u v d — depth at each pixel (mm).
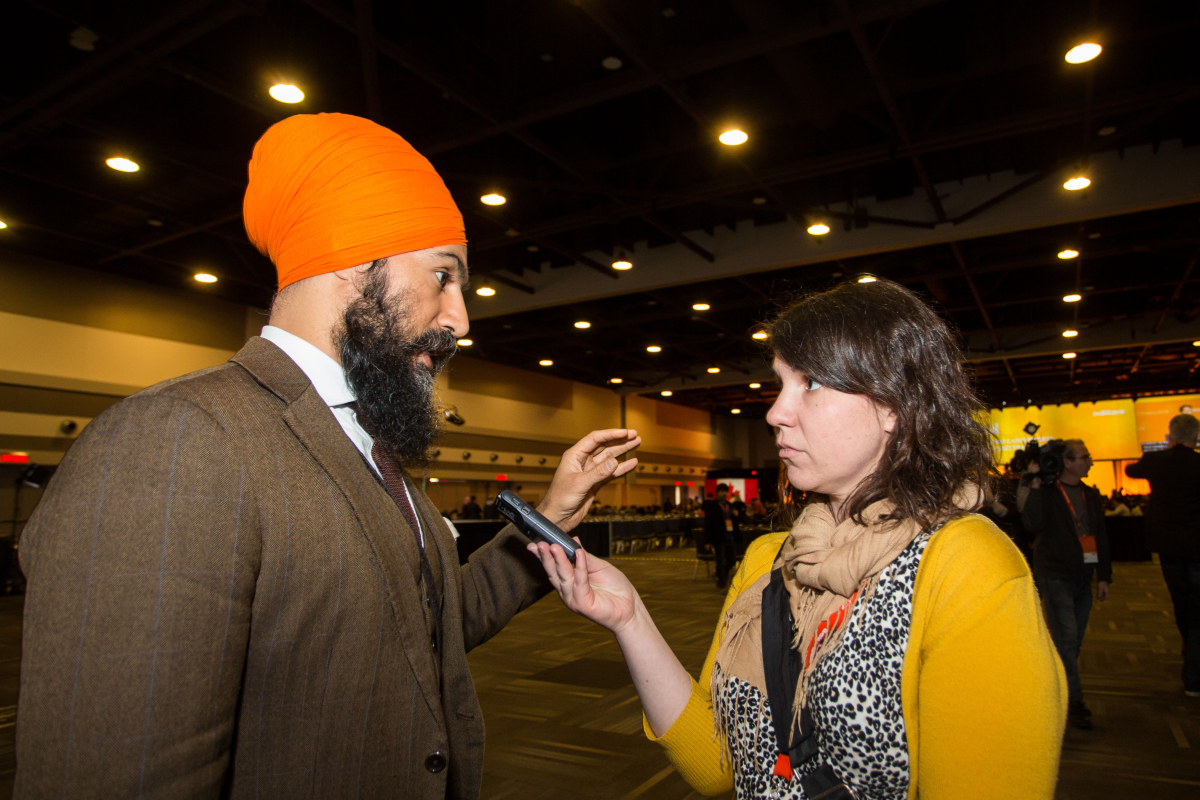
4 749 2904
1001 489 809
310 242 754
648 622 974
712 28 5305
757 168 7090
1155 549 3576
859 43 4832
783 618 848
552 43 5562
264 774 623
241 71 5215
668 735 930
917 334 786
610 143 6785
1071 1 5023
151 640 538
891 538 736
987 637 670
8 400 9148
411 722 712
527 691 3920
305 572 648
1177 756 2756
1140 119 5996
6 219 7578
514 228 8133
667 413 23609
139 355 10469
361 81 5551
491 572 1111
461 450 16031
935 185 8102
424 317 808
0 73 5266
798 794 756
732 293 11484
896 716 706
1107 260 10836
